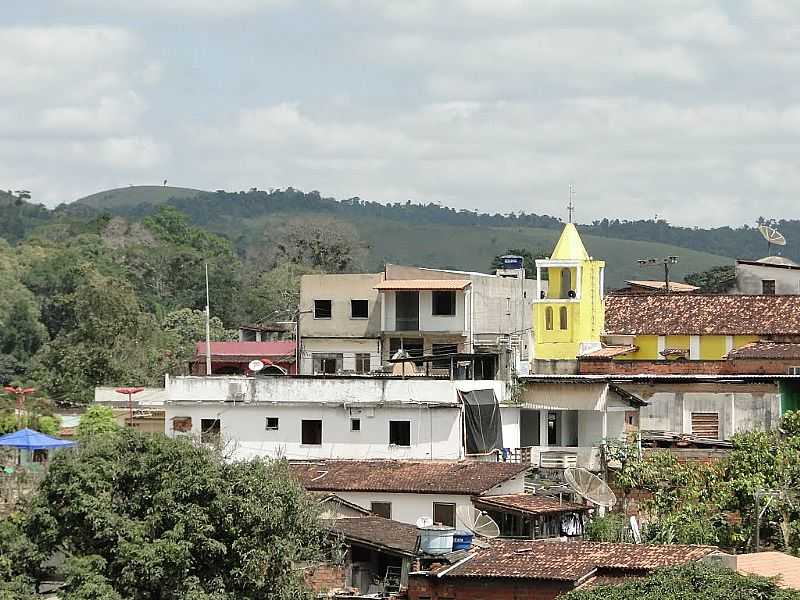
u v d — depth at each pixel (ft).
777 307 323.16
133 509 150.00
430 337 274.98
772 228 403.34
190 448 152.97
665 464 217.97
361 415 219.00
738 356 289.74
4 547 147.02
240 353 313.12
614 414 240.94
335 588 171.22
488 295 287.69
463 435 217.56
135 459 151.84
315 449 219.82
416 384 218.79
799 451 207.21
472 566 162.81
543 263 323.16
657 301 334.03
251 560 147.84
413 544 171.73
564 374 297.12
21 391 259.19
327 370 280.51
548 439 234.99
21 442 202.49
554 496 207.72
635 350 324.19
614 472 220.84
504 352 244.22
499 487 201.16
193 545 146.61
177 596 144.66
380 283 277.85
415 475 202.90
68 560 144.15
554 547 168.66
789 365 284.00
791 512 193.98
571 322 319.27
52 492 148.87
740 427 258.37
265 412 221.87
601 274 327.47
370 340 279.08
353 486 199.93
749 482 193.88
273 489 153.48
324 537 162.40
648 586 143.54
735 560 159.33
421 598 163.73
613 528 193.88
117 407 272.31
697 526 189.67
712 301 329.93
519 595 158.20
